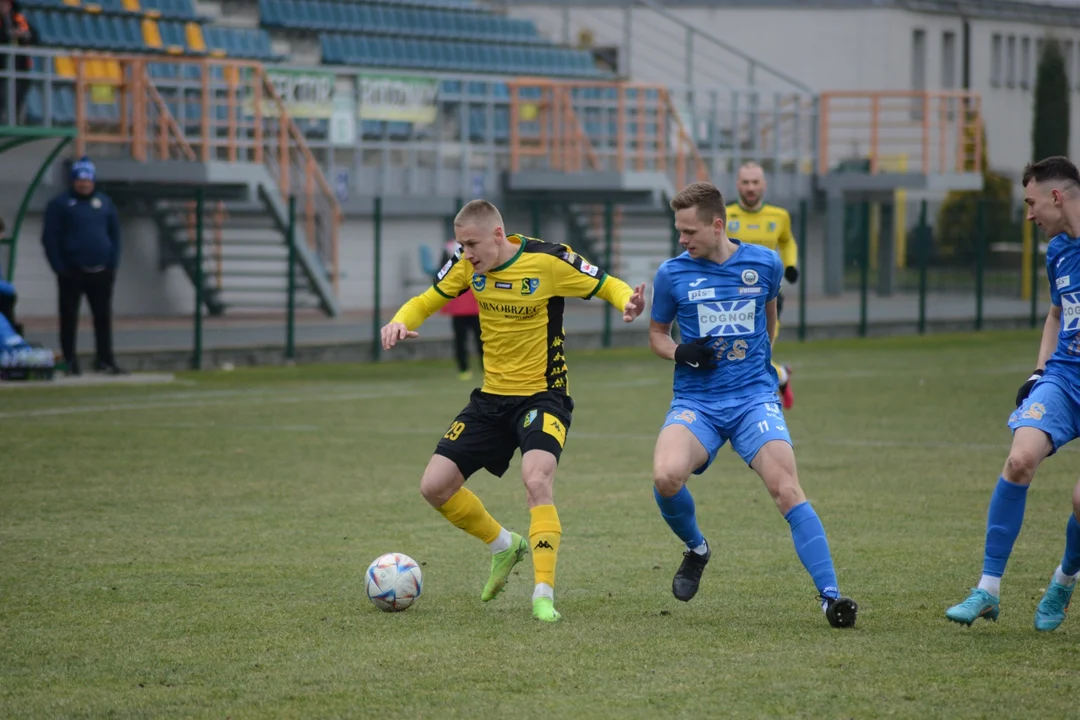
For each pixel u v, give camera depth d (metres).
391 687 15.44
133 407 45.81
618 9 125.62
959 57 148.00
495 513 27.70
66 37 76.25
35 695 15.23
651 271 97.12
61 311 54.38
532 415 19.34
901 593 20.34
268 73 79.88
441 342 69.62
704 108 106.38
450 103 91.94
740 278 18.91
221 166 70.00
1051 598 18.00
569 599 20.11
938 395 51.56
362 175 84.75
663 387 54.78
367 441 38.31
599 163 90.62
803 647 17.11
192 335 67.94
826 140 108.31
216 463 33.94
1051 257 18.34
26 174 71.75
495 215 19.14
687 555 19.50
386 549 23.86
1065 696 15.02
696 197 18.75
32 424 40.75
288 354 64.56
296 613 19.14
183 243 79.00
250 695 15.18
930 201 121.19
